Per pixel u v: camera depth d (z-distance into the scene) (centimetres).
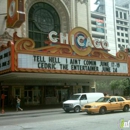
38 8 3622
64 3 3853
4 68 2505
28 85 3566
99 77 3447
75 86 4078
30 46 2488
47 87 3822
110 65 3178
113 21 11706
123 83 5206
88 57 2950
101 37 11112
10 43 2388
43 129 1221
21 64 2403
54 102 3856
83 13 4094
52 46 2650
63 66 2706
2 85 3306
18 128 1305
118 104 2103
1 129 1286
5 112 2578
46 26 3681
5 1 3259
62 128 1228
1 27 3166
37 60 2516
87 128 1202
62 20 3859
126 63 3384
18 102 2739
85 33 2959
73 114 2141
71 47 2805
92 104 1988
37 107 3238
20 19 2680
